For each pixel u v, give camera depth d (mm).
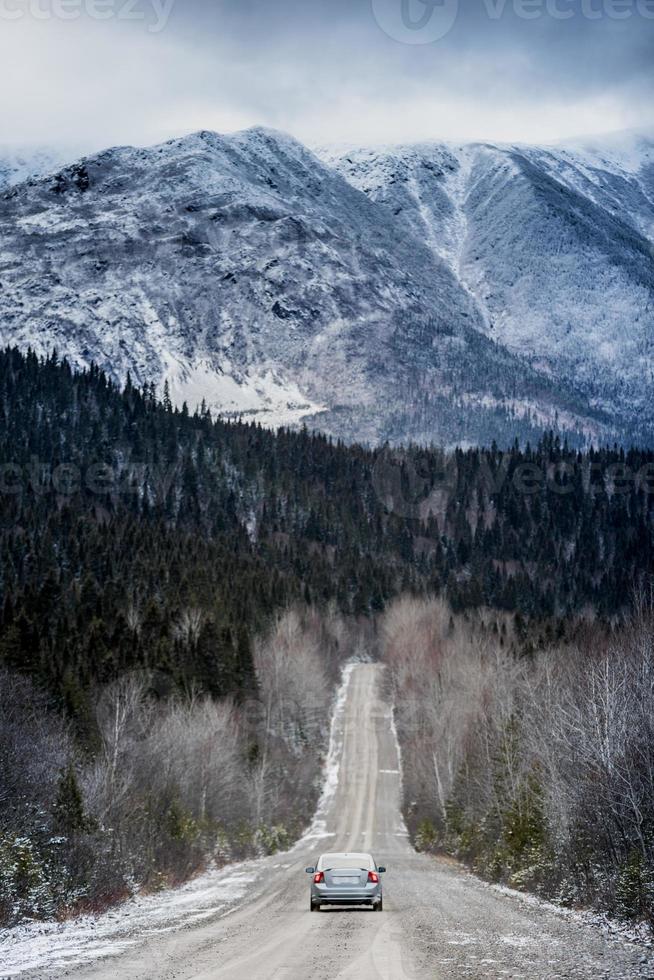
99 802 48750
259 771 84250
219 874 51875
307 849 80500
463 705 83125
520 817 42719
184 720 75562
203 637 102688
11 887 28016
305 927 24141
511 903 31875
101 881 34094
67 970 17250
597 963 17594
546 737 43812
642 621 65438
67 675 75688
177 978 15922
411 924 24703
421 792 97688
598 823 33125
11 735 50156
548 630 112750
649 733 32938
